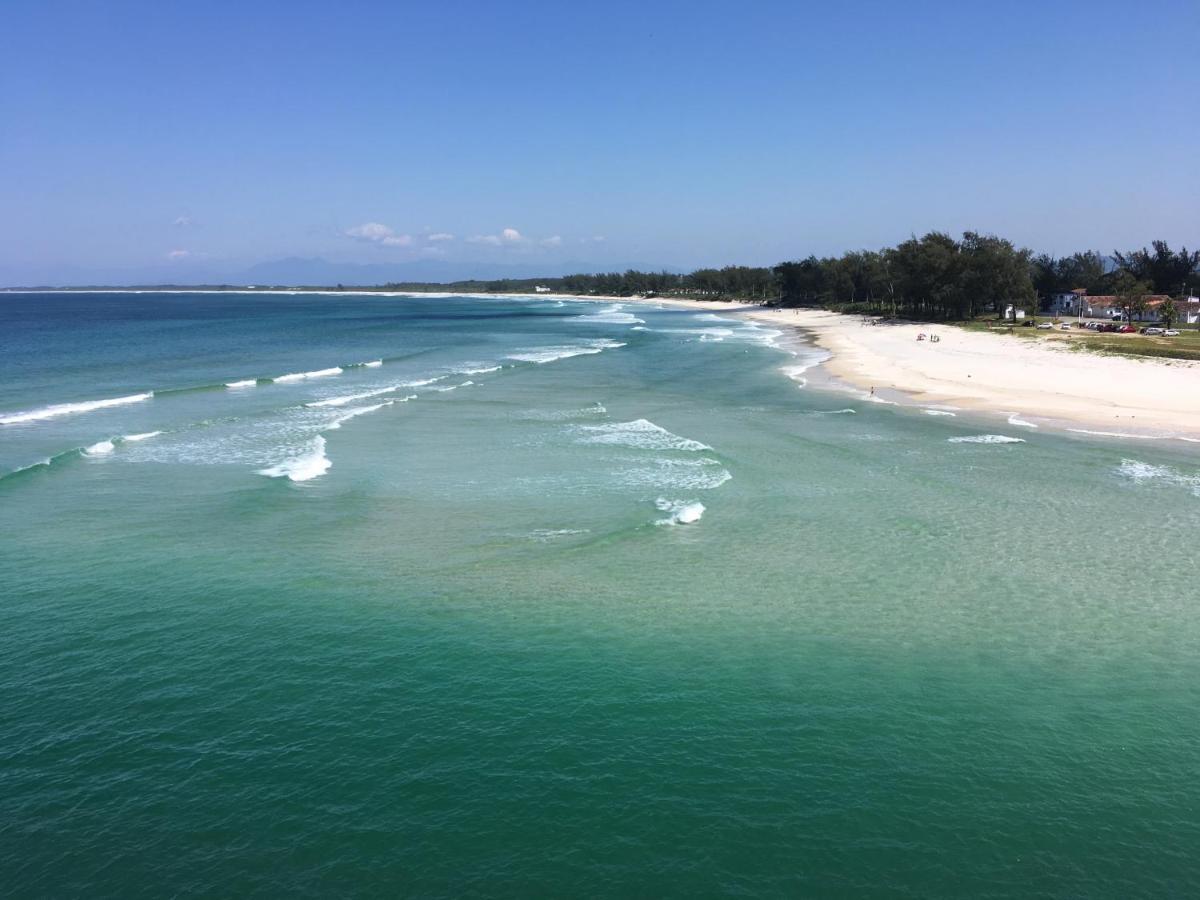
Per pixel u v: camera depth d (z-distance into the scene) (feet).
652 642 56.85
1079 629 58.59
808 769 42.98
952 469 102.63
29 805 39.78
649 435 123.54
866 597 64.08
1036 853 37.27
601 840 37.86
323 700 49.39
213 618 59.93
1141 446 114.83
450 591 64.95
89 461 104.01
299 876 35.63
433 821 39.01
